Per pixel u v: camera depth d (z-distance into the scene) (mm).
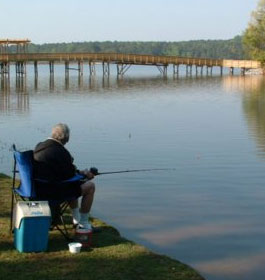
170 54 189250
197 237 8078
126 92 41781
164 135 18906
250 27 75938
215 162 13969
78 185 7066
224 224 8734
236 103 31797
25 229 6551
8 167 13180
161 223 8758
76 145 16719
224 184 11531
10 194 9312
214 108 28859
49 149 6949
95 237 7328
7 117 24391
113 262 6410
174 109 28406
